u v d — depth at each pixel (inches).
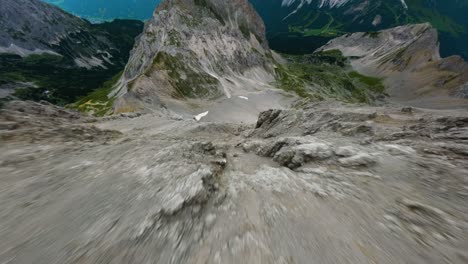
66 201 278.1
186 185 312.5
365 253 199.2
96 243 210.4
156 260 195.2
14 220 239.3
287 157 512.4
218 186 363.3
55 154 434.6
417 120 762.2
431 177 321.4
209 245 214.8
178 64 5511.8
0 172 339.3
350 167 387.9
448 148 414.0
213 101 5044.3
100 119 1624.0
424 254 195.2
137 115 1987.0
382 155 406.9
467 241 207.6
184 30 7091.5
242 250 207.9
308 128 944.9
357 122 796.0
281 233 231.3
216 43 7578.7
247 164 577.9
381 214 252.4
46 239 214.2
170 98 4581.7
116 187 314.2
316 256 198.4
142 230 228.5
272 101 5669.3
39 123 625.0
